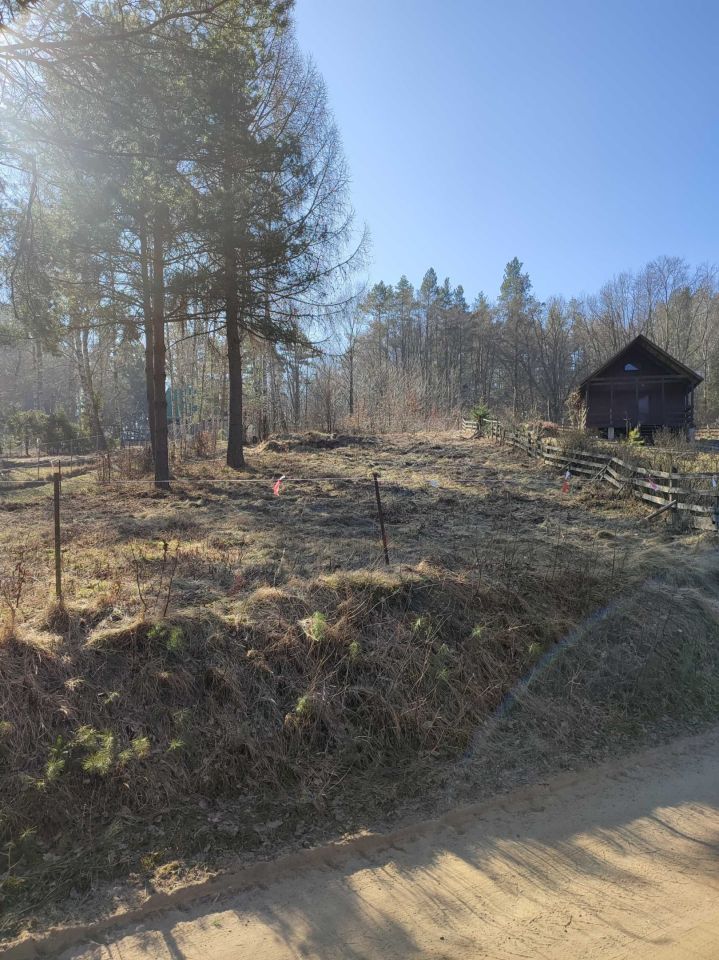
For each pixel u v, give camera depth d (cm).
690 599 703
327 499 1257
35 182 809
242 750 418
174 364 3231
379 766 436
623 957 276
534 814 401
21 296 956
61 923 302
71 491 1377
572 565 725
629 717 528
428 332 6631
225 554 739
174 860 344
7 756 378
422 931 297
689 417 3059
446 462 1938
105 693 424
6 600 498
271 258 1420
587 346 6209
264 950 287
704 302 6028
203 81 775
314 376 3438
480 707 499
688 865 348
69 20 688
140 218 1079
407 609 568
